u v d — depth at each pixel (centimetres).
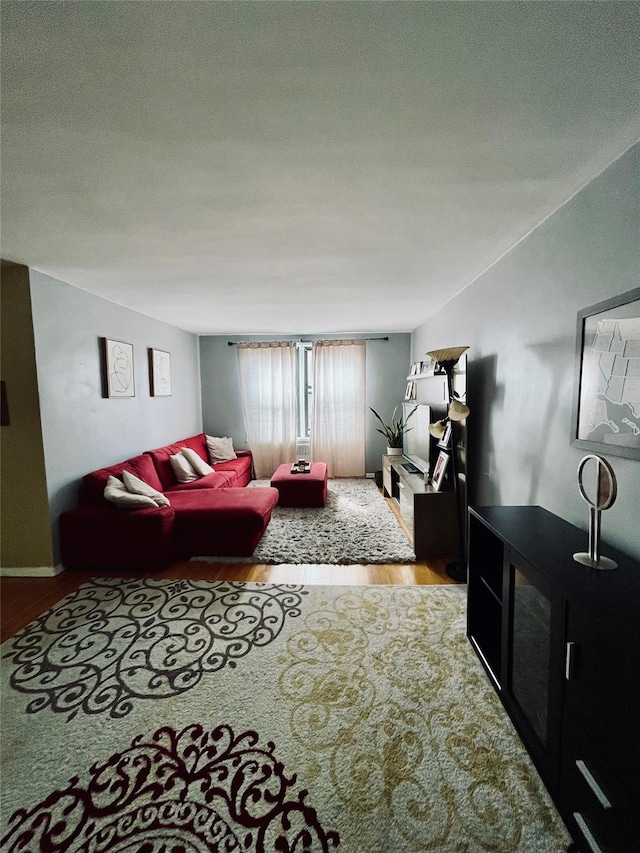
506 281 251
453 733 153
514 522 182
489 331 280
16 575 296
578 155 148
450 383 308
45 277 290
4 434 287
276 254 254
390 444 553
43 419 288
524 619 148
